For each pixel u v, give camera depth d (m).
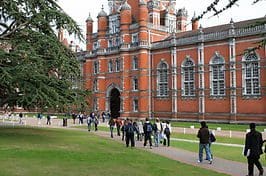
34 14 29.05
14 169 15.84
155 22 76.31
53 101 27.22
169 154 23.09
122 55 71.44
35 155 20.16
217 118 57.44
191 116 61.38
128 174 15.52
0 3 28.19
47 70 28.77
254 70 53.19
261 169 14.98
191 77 62.00
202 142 19.53
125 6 72.94
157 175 15.36
